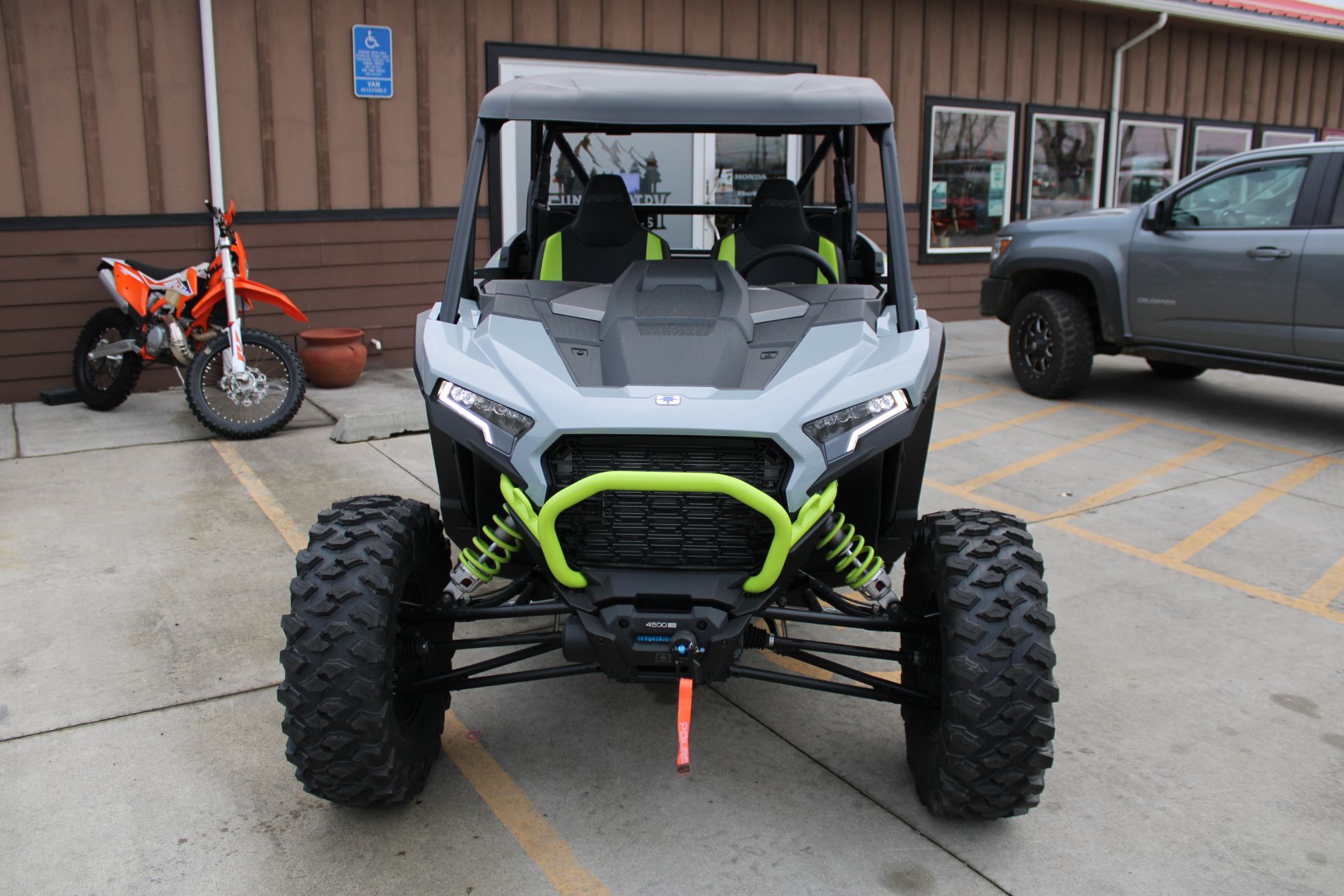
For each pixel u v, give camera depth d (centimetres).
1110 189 1220
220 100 722
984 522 273
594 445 252
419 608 279
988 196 1129
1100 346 773
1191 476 584
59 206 682
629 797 284
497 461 255
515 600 316
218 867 251
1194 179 689
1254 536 490
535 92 307
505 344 275
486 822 272
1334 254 603
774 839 266
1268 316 642
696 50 903
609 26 856
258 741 304
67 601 388
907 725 292
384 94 775
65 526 463
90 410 672
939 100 1059
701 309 288
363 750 249
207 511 485
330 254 781
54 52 665
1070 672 360
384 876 250
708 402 247
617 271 381
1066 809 282
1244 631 393
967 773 250
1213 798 288
